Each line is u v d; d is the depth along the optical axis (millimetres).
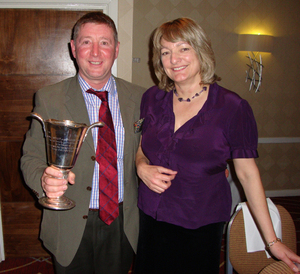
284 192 4094
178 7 3400
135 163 1340
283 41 3811
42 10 2131
